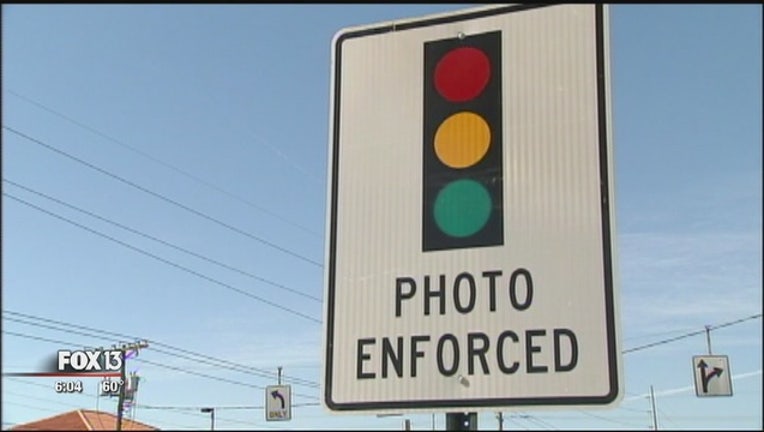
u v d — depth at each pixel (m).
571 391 3.35
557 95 3.65
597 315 3.40
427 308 3.58
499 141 3.67
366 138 3.85
